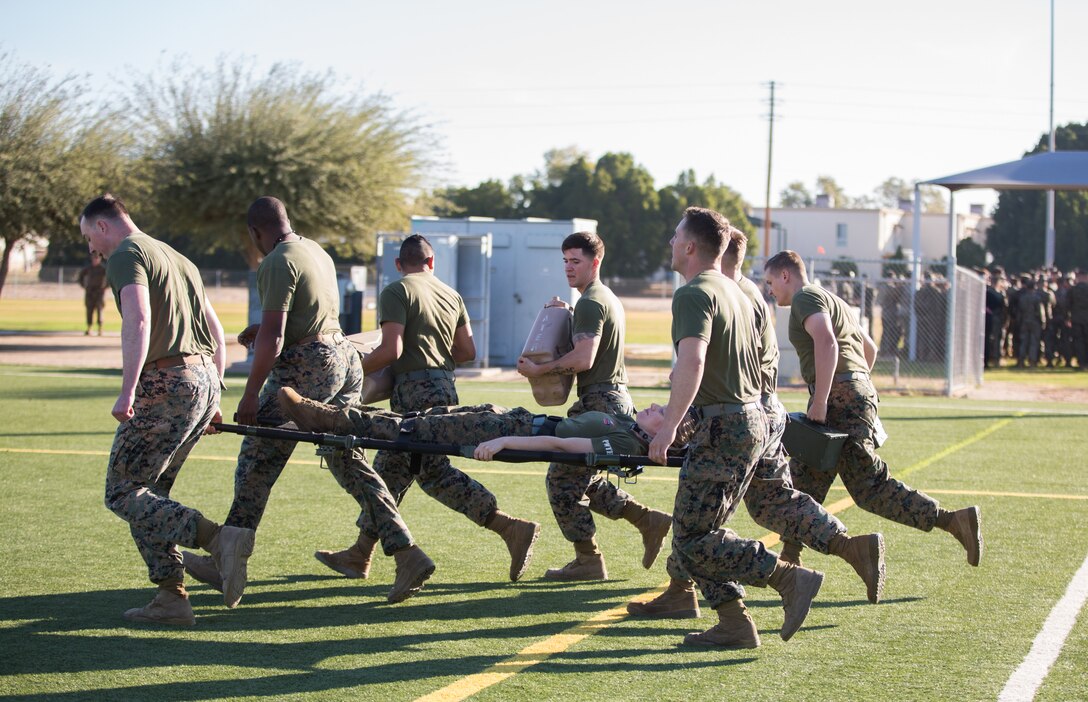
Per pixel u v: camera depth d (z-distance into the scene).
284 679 4.29
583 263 5.80
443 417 5.34
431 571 5.41
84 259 59.59
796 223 76.25
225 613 5.27
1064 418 13.84
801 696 4.14
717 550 4.66
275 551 6.54
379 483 5.48
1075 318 23.50
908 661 4.58
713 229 4.67
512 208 73.62
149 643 4.75
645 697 4.12
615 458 4.98
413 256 6.08
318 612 5.30
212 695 4.10
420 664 4.50
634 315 46.22
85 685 4.20
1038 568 6.20
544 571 6.17
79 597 5.45
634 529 7.29
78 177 24.86
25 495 8.04
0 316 36.47
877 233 74.75
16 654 4.57
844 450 5.85
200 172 26.30
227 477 9.00
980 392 17.97
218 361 5.44
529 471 9.60
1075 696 4.16
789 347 18.00
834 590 5.75
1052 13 37.75
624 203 72.06
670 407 4.48
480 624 5.12
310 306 5.50
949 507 8.00
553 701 4.07
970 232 78.38
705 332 4.47
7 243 25.58
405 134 27.94
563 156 97.12
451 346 6.15
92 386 16.02
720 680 4.32
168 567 5.02
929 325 21.80
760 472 5.11
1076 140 52.28
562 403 5.84
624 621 5.19
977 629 5.04
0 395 14.80
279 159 25.98
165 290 4.90
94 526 7.04
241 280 53.00
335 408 5.36
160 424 4.93
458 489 5.77
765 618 5.28
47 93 24.97
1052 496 8.45
